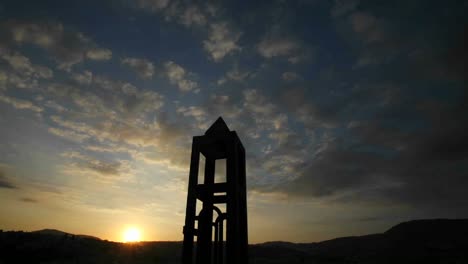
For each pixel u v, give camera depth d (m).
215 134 8.58
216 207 8.48
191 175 8.11
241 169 9.48
